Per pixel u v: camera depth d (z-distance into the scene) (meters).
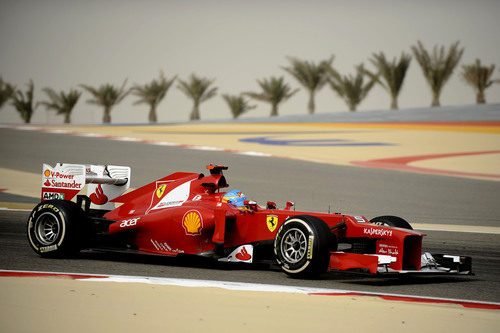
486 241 38.72
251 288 22.67
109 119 188.12
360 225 25.88
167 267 27.39
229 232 27.61
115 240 29.72
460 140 117.44
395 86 191.75
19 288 21.27
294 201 55.97
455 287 25.17
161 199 30.08
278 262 25.58
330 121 172.38
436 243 37.44
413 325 18.30
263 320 18.17
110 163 78.62
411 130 140.88
